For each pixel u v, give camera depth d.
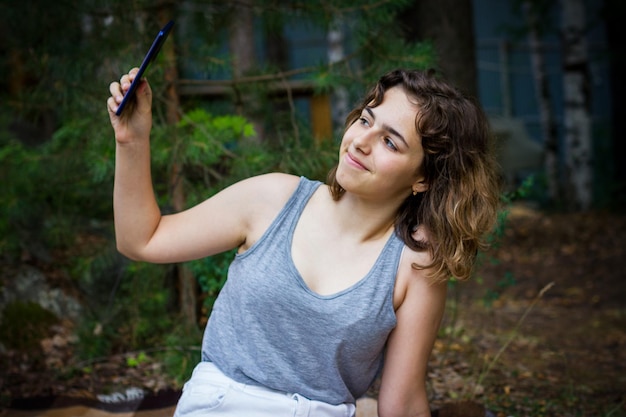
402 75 2.11
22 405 3.53
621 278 8.09
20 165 4.88
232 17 4.78
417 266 2.13
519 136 13.70
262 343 2.13
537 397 4.06
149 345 4.40
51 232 4.90
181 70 4.76
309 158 4.11
